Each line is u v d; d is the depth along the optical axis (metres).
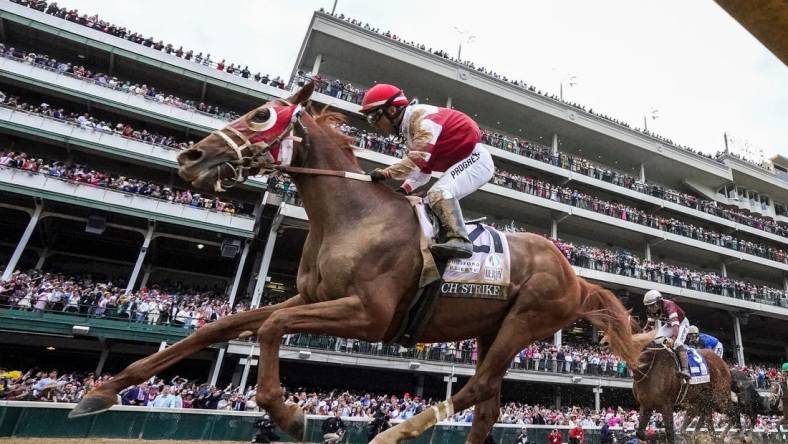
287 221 20.61
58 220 20.72
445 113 3.16
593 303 4.10
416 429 2.71
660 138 34.03
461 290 2.97
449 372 19.98
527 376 20.81
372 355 19.12
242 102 24.92
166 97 22.44
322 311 2.51
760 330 37.03
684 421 7.70
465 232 2.90
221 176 2.71
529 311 3.22
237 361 19.61
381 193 3.05
